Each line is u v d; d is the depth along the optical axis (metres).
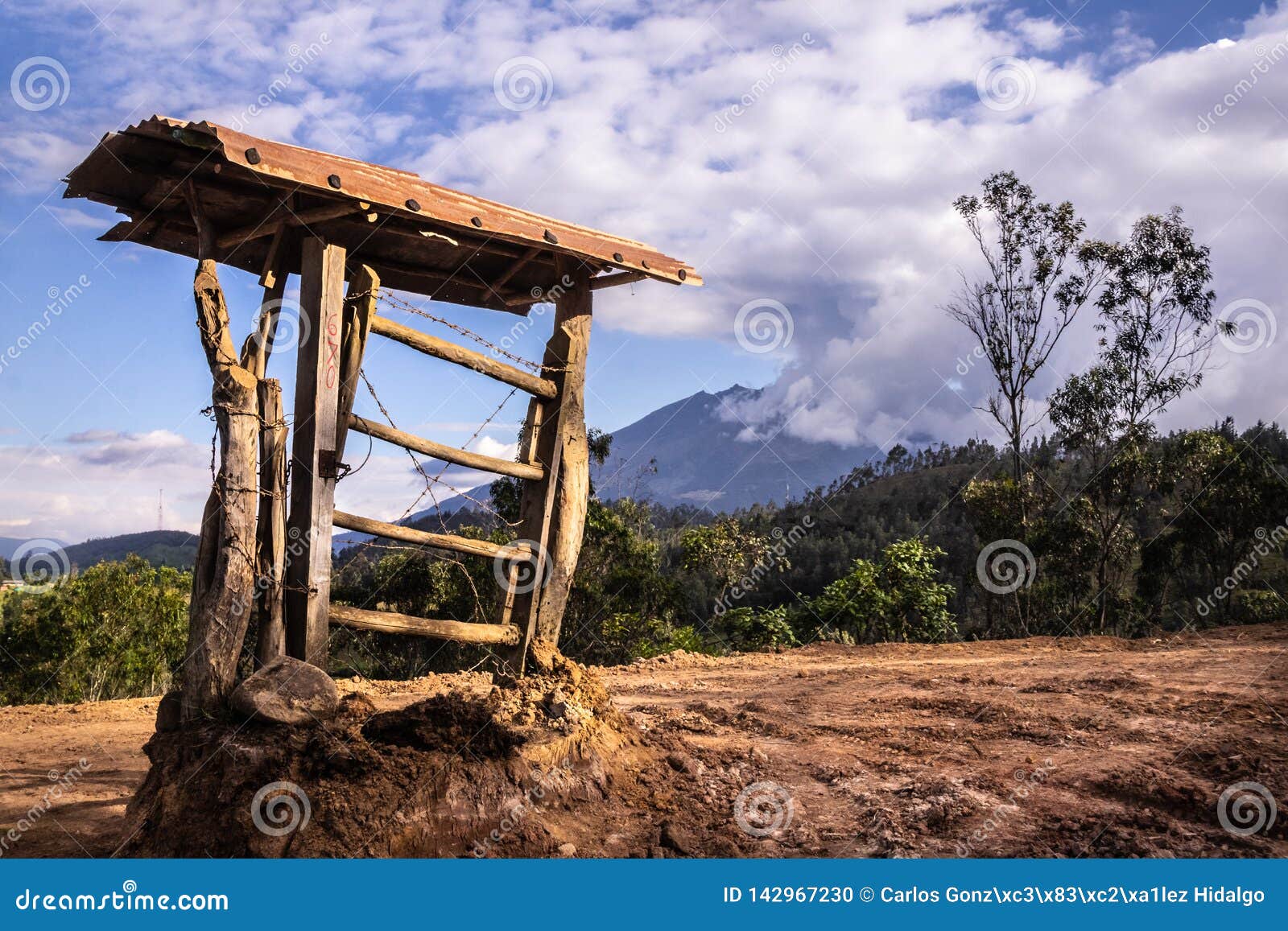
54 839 6.17
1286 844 5.45
